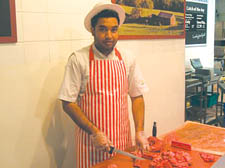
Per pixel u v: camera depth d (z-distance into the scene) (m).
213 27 5.04
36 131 1.72
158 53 2.68
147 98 2.61
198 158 1.43
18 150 1.64
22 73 1.61
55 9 1.73
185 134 1.78
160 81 2.76
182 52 3.04
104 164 1.37
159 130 2.83
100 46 1.50
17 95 1.60
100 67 1.53
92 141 1.47
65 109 1.52
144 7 2.40
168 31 2.75
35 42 1.65
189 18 4.36
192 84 3.63
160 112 2.81
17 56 1.57
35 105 1.69
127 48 2.31
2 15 1.47
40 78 1.70
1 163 1.57
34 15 1.63
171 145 1.60
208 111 4.70
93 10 1.46
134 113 1.68
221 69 5.26
